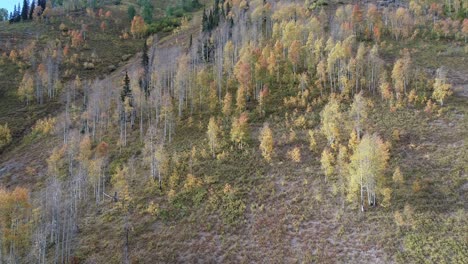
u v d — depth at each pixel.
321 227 58.44
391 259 50.22
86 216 68.69
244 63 97.06
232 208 64.88
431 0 154.00
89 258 59.38
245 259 55.62
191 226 62.78
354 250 53.22
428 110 81.38
